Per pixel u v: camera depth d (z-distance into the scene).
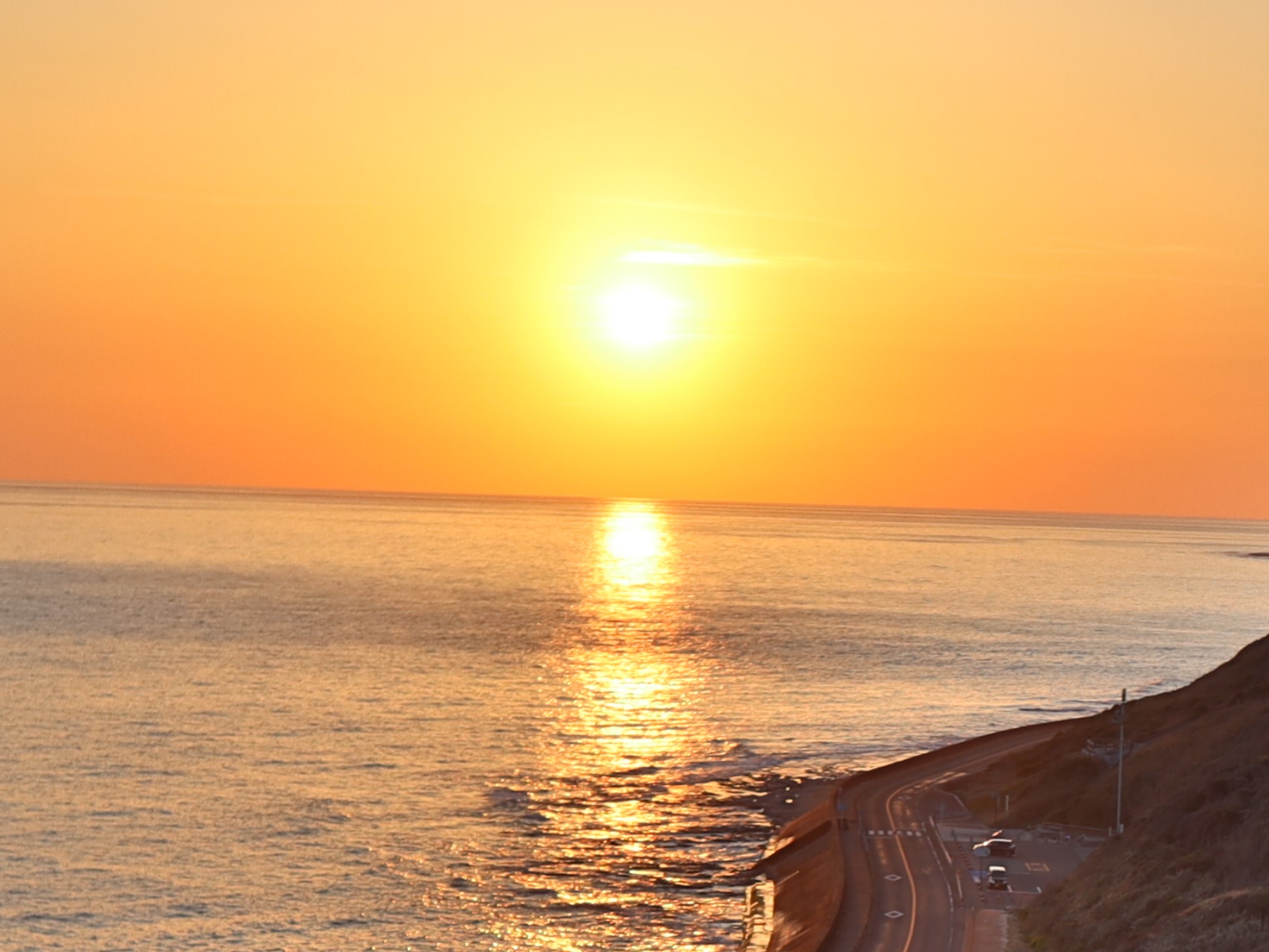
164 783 108.88
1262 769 80.50
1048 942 67.88
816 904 78.12
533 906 82.62
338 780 112.19
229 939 75.31
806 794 112.38
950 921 72.25
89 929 76.06
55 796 103.50
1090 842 88.44
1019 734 129.75
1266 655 118.12
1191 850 72.62
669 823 102.56
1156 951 59.97
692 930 79.06
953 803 102.44
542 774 117.19
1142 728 110.56
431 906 81.88
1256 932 57.91
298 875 86.69
